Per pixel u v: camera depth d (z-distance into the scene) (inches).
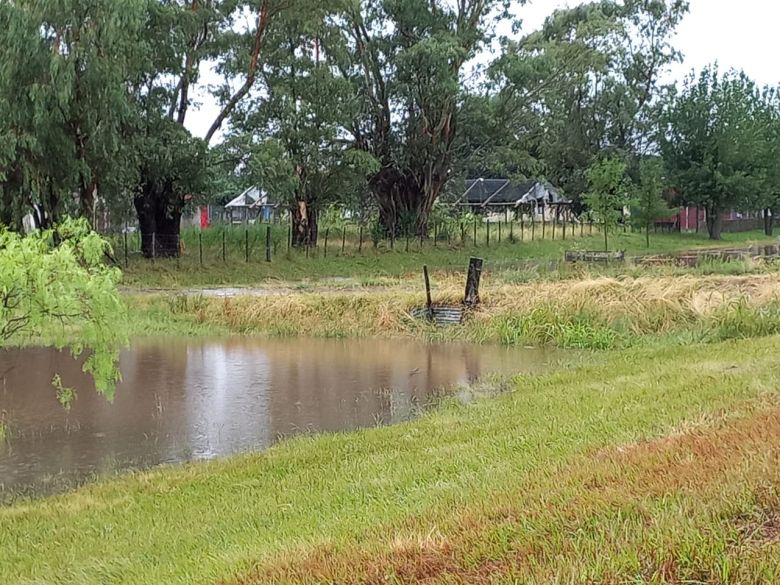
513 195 2950.3
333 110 1540.4
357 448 366.3
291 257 1461.6
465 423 396.8
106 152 1181.7
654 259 1348.4
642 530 170.9
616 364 542.0
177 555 240.7
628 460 235.6
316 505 269.7
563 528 183.2
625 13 2591.0
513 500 216.2
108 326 408.8
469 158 1925.4
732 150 2237.9
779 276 872.3
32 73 1123.3
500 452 303.4
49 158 1159.0
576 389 443.5
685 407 325.1
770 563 147.9
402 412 492.4
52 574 243.3
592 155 2613.2
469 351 737.6
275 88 1465.3
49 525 297.0
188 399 537.3
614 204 1712.6
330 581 180.1
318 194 1612.9
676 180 2303.2
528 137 2075.5
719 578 147.2
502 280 1043.9
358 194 1931.6
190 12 1327.5
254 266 1363.2
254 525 259.4
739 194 2250.2
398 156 1827.0
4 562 259.8
